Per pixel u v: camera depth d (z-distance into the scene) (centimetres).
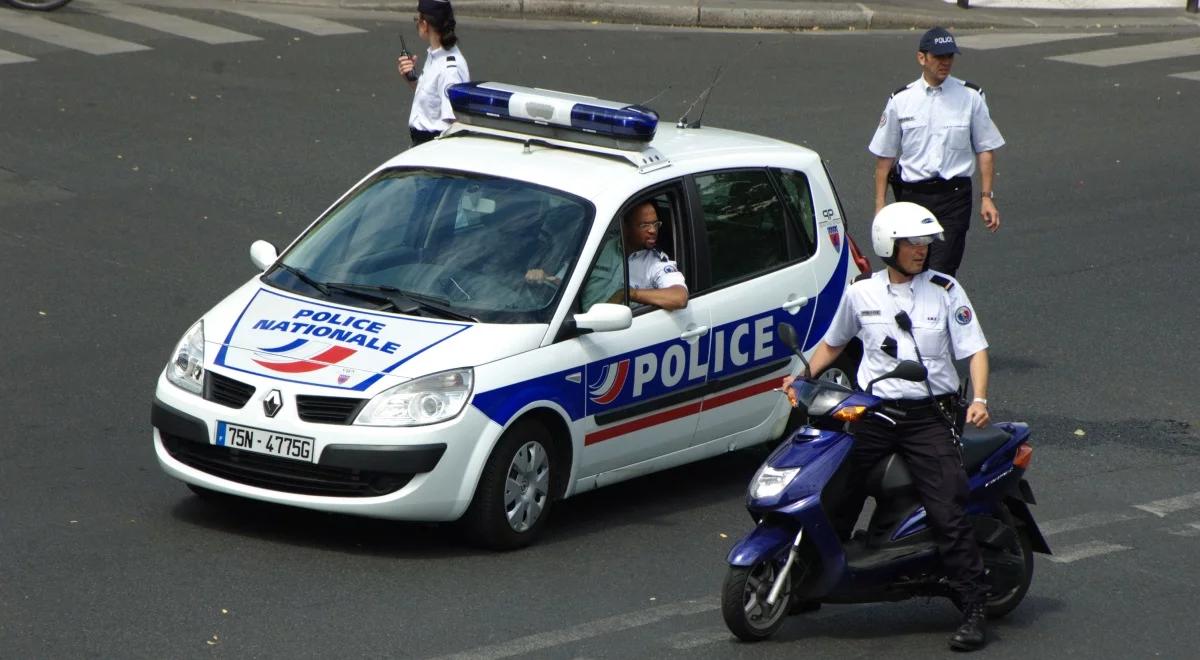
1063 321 2483
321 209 2816
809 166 1892
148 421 1859
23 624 1287
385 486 1465
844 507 1353
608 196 1653
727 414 1750
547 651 1295
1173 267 2769
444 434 1466
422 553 1519
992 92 3919
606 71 3853
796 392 1320
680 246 1712
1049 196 3164
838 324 1367
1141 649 1361
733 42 4300
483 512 1509
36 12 4103
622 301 1639
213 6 4353
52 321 2203
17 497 1591
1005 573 1384
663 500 1745
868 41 4403
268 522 1573
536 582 1459
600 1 4525
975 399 1323
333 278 1644
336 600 1382
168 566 1436
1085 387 2197
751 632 1317
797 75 3928
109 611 1326
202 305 2322
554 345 1555
